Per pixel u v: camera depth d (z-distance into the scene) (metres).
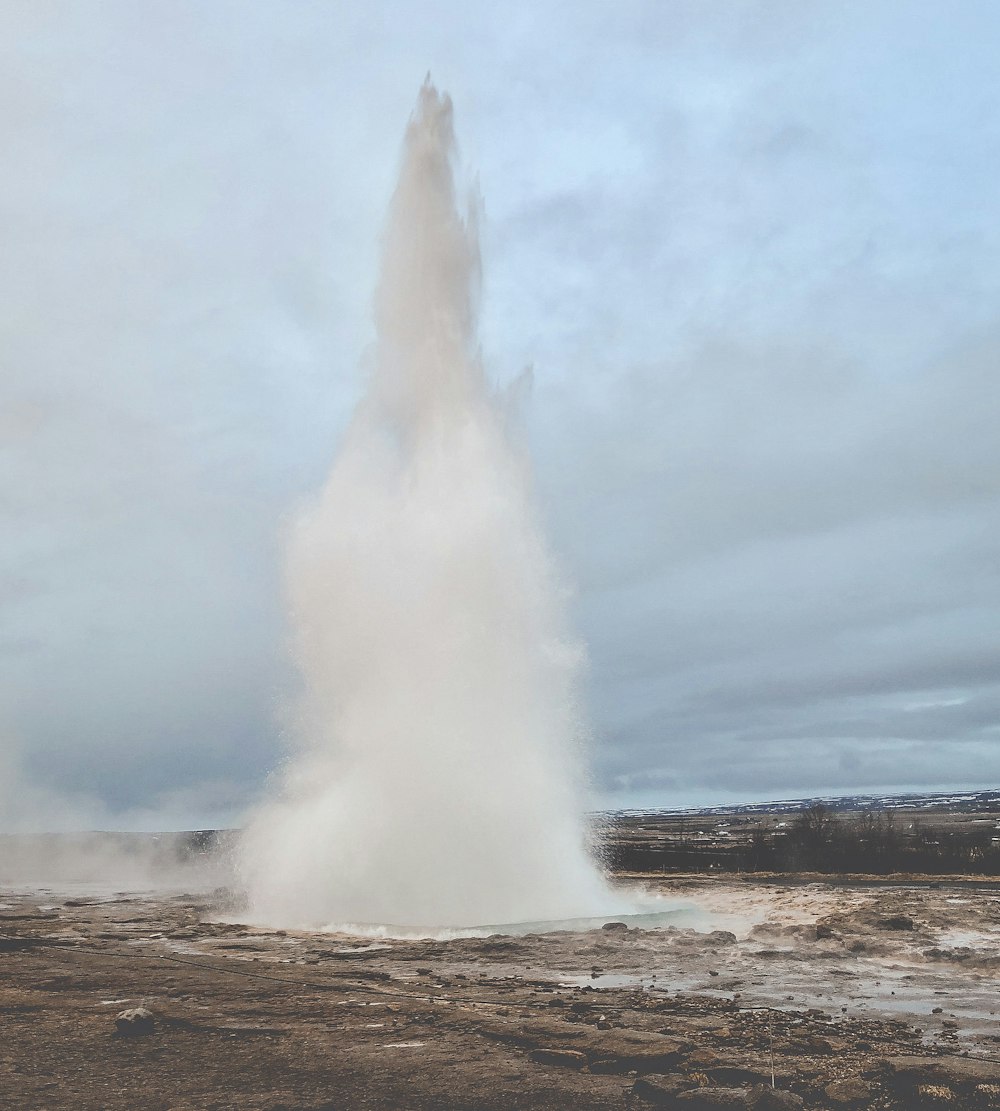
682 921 25.03
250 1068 11.01
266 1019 13.47
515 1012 13.71
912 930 22.22
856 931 22.16
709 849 73.88
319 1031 12.74
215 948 20.78
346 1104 9.68
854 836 63.94
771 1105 9.38
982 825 127.06
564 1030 12.17
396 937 22.02
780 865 57.53
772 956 19.00
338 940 21.69
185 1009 14.05
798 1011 13.93
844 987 16.00
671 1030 12.51
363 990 15.62
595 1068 10.80
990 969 17.66
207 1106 9.63
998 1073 10.29
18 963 18.62
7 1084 10.45
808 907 28.56
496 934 22.00
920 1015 13.73
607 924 22.39
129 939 22.70
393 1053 11.58
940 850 60.56
